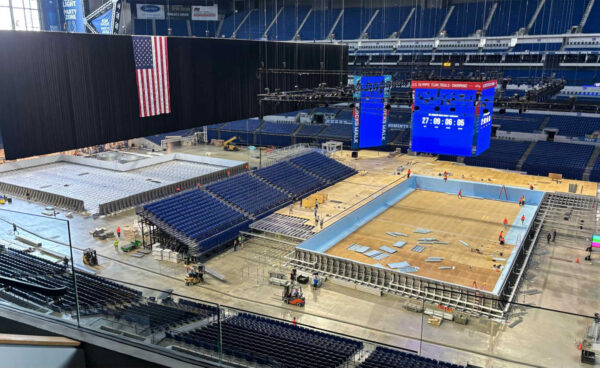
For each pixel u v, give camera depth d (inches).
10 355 260.7
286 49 1775.3
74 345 304.8
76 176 1900.8
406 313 969.5
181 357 308.2
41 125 929.5
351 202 1630.2
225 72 1461.6
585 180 1894.7
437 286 1031.0
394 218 1518.2
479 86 1305.4
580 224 1435.8
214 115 1432.1
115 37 1064.2
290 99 1590.8
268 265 1197.7
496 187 1748.3
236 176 1668.3
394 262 1165.7
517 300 1002.1
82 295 521.7
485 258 1193.4
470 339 863.1
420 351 789.9
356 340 807.7
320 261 1164.5
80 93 998.4
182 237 1233.4
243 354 394.9
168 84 1232.8
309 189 1748.3
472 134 1360.7
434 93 1397.6
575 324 909.8
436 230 1406.3
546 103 1445.6
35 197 1643.7
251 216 1464.1
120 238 1320.1
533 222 1430.9
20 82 882.8
